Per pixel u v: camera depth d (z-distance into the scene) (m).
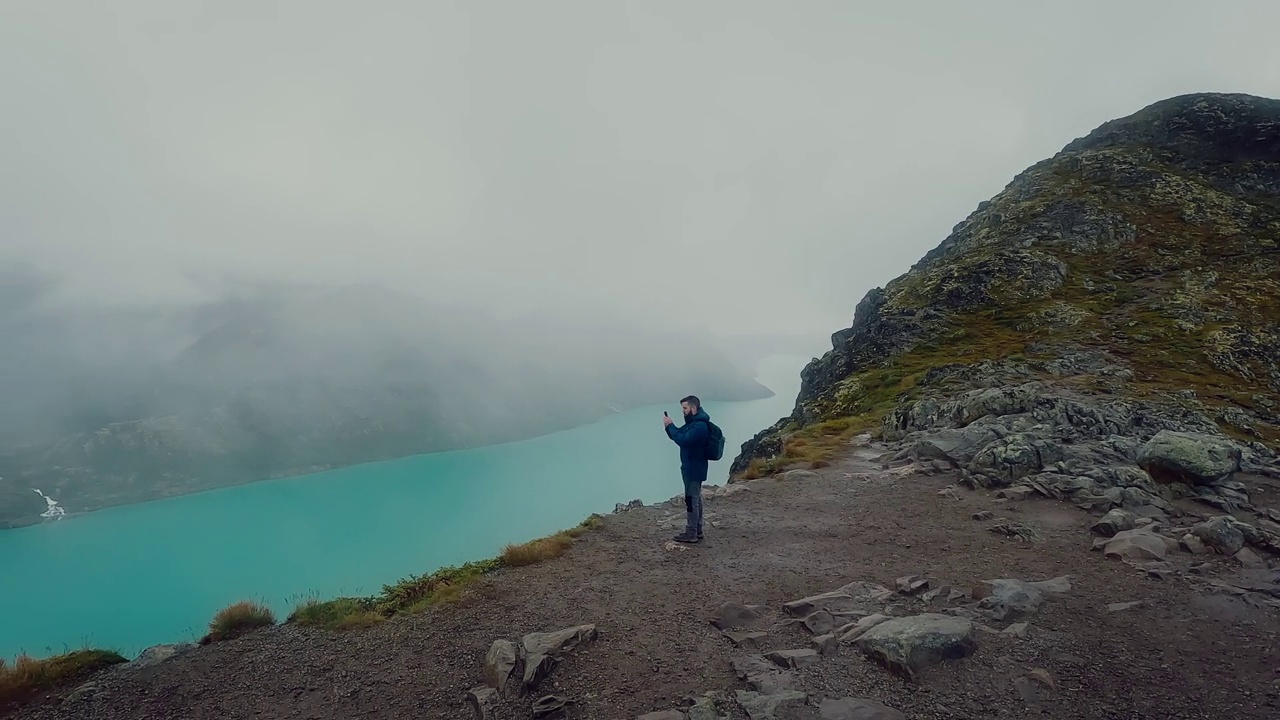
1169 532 12.45
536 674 7.43
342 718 7.04
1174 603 9.13
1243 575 10.23
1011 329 51.12
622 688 7.28
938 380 39.28
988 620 8.66
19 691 8.03
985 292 58.28
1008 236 70.69
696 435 13.49
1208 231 63.12
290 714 7.18
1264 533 11.60
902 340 53.19
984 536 13.17
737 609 9.41
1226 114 81.94
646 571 11.71
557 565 12.26
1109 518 12.91
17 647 49.38
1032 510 14.88
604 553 13.00
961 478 18.22
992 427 21.66
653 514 16.52
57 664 8.61
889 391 40.72
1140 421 23.23
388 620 9.82
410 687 7.64
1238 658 7.50
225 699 7.60
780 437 36.03
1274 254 56.94
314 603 10.59
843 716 6.37
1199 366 40.19
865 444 27.27
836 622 8.84
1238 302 49.91
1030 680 7.04
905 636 7.59
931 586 10.13
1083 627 8.40
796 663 7.56
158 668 8.56
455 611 9.97
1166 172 74.81
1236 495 14.73
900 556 12.14
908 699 6.72
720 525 15.08
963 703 6.62
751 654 8.03
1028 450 18.14
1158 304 50.81
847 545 13.06
